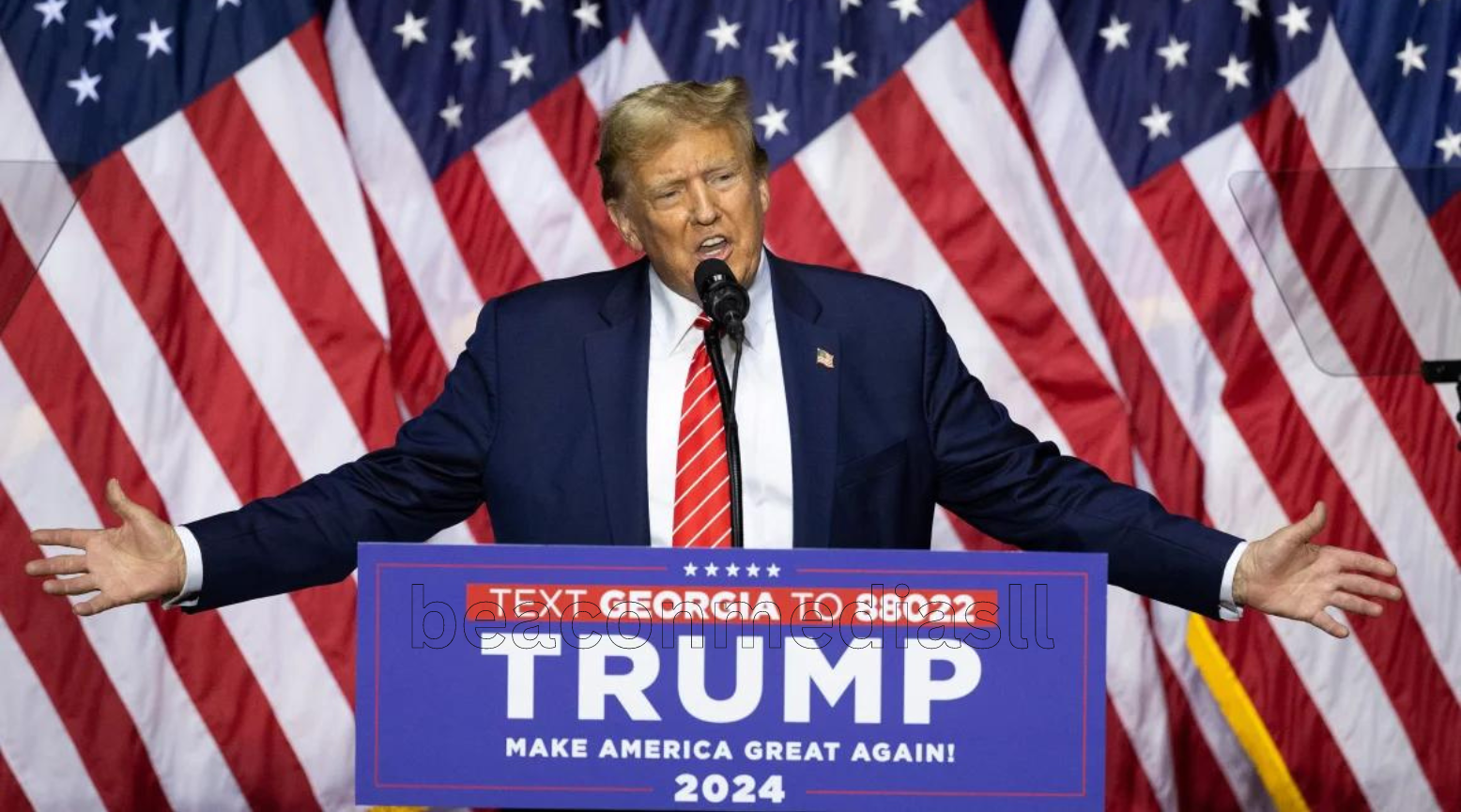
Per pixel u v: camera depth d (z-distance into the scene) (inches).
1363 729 498.9
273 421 486.3
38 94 489.4
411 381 504.4
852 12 510.6
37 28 492.1
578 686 216.8
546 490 275.0
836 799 216.4
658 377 278.7
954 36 506.6
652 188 269.3
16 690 482.0
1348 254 387.2
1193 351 511.2
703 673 216.5
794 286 287.6
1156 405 511.5
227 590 263.7
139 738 487.5
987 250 500.7
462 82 514.3
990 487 285.9
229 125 492.1
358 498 279.6
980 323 499.8
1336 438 502.0
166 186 488.7
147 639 488.7
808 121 506.6
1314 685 499.8
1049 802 216.5
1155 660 505.4
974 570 216.7
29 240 362.6
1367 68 513.0
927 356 289.6
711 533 266.2
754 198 275.7
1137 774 501.4
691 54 509.0
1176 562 265.4
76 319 483.2
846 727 216.2
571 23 519.2
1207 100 516.7
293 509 273.9
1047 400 499.2
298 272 490.3
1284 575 256.8
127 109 491.2
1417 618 498.9
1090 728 216.5
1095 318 503.8
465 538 503.5
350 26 512.1
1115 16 520.7
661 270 277.9
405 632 217.9
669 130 268.1
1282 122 513.0
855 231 502.3
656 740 216.5
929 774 216.5
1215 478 502.9
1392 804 498.6
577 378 280.8
